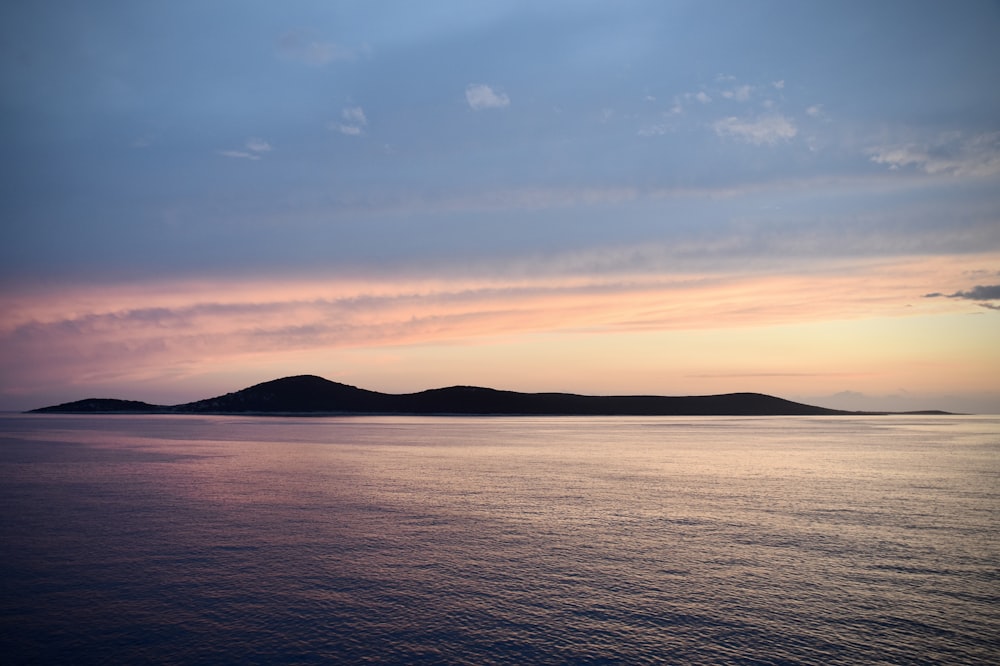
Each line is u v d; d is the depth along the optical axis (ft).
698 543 65.67
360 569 56.49
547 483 111.65
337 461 154.30
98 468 141.69
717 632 43.09
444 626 43.98
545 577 54.19
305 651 40.27
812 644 41.39
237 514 82.07
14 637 42.52
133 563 58.75
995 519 78.54
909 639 42.11
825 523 75.77
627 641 41.70
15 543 66.59
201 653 40.09
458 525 74.54
